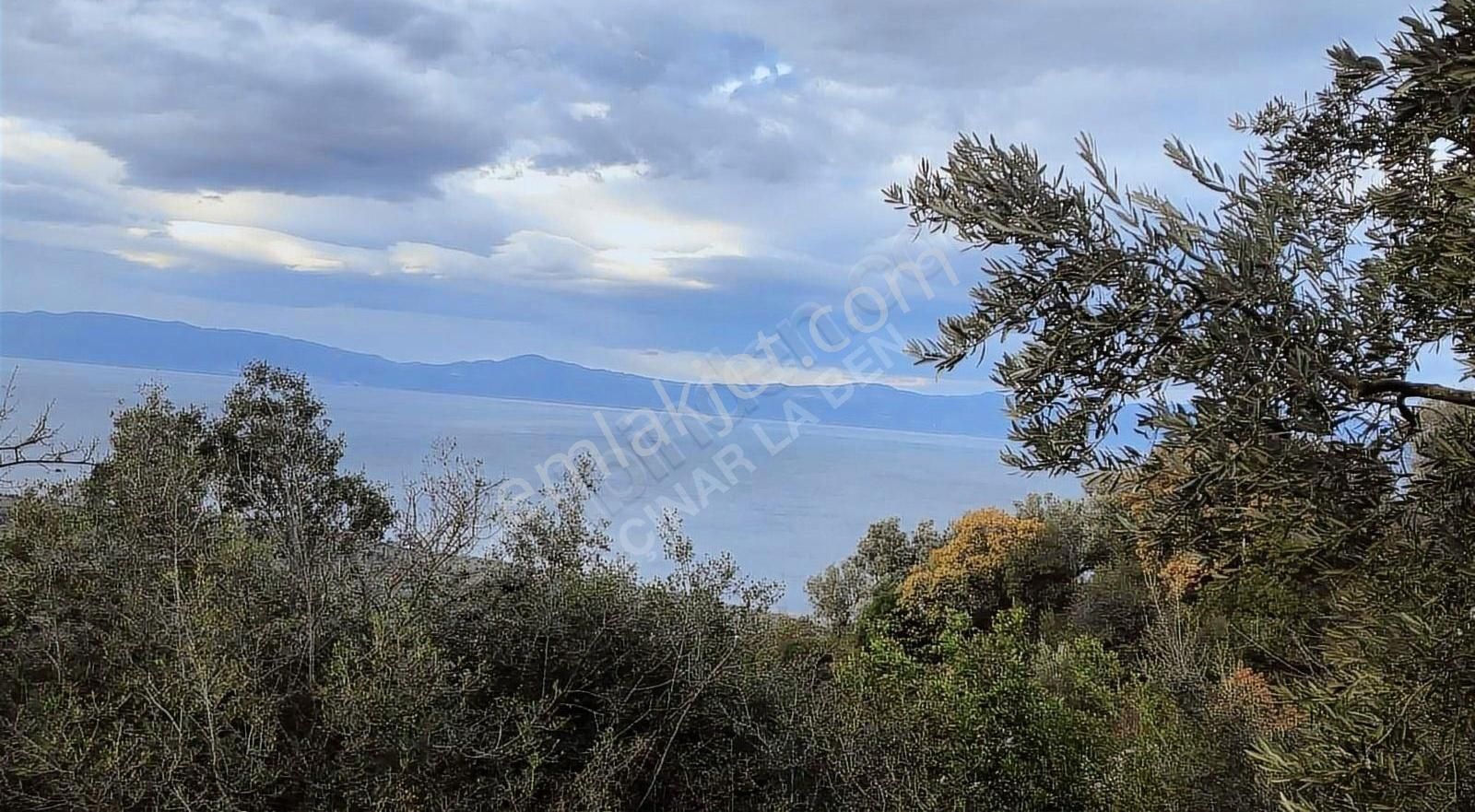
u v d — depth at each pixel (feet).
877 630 29.37
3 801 13.26
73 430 16.53
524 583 19.45
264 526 18.74
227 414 20.06
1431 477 6.16
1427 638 6.15
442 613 18.30
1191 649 21.06
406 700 14.48
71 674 15.26
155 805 13.15
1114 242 6.48
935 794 19.12
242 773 13.75
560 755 17.12
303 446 19.77
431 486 18.81
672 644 19.63
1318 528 6.17
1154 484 6.77
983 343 7.06
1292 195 7.78
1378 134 8.54
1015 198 6.68
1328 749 7.02
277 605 16.79
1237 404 5.94
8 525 16.02
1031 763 20.88
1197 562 7.36
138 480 16.31
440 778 15.47
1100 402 6.64
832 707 20.52
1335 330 6.44
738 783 19.26
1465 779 6.45
